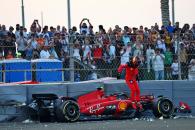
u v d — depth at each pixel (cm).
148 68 4659
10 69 4409
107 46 4669
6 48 4594
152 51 4712
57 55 4638
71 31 4609
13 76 4438
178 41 4644
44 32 4812
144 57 4728
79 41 4628
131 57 4428
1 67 4422
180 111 4369
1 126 3519
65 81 4475
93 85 4206
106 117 4059
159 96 4197
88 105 3919
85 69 4375
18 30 4759
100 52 4659
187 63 4791
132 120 3881
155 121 3722
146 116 4247
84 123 3634
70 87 4138
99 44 4653
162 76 4697
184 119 3931
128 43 4728
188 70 4784
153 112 4119
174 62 4722
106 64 4656
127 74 4094
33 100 3934
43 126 3409
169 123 3503
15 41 4625
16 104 3959
